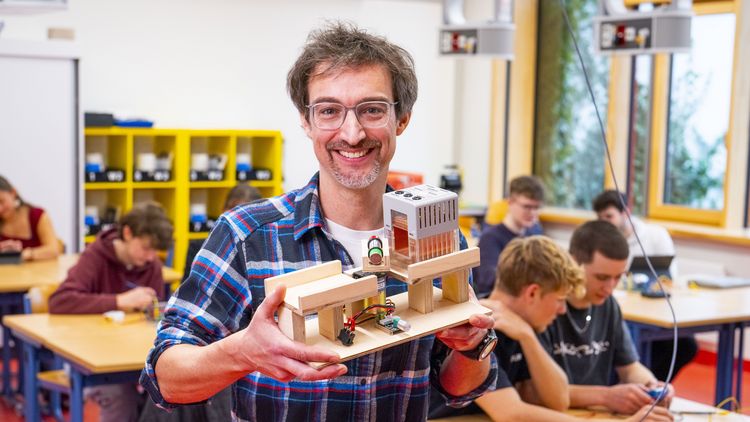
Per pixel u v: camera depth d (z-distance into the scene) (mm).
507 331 2775
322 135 1387
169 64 6719
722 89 6426
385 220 1367
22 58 5844
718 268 6059
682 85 6684
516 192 5277
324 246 1472
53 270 5008
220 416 2408
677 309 4414
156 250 4234
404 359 1489
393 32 7656
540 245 2818
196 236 6660
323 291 1210
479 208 7598
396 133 1485
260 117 7090
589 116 7391
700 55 6547
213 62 6879
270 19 7062
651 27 4453
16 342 5059
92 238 6383
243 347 1198
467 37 5395
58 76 5969
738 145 6168
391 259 1356
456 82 8047
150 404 2504
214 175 6676
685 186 6723
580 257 3104
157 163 6617
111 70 6516
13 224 5375
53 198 6027
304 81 1413
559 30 7621
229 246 1446
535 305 2812
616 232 3098
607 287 3096
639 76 6918
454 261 1361
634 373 3162
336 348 1225
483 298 3148
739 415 2895
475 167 7984
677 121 6746
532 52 7777
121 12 6512
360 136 1359
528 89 7812
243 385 1482
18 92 5859
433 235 1343
